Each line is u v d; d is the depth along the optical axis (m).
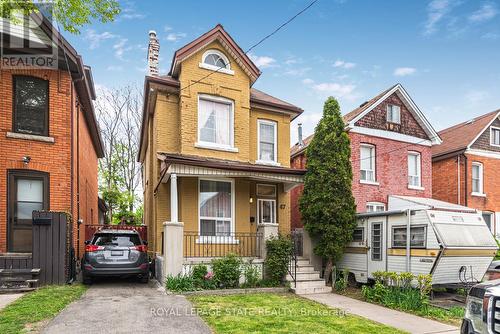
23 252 11.03
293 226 19.58
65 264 10.30
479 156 21.64
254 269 11.63
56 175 11.68
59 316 7.12
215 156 13.77
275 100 16.39
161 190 13.39
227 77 14.40
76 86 13.38
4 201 10.96
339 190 12.88
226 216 13.65
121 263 10.72
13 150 11.21
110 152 32.12
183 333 6.39
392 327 7.47
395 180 18.80
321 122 13.51
